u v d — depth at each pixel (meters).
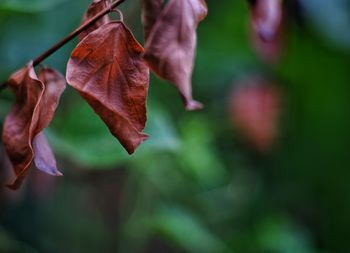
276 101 1.45
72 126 0.88
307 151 1.58
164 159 1.25
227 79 1.49
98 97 0.54
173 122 1.34
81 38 0.58
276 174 1.56
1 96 1.02
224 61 1.49
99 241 1.41
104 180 1.39
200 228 1.25
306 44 1.46
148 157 1.24
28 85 0.58
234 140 1.52
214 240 1.28
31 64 0.58
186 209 1.32
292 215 1.59
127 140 0.55
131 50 0.55
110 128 0.55
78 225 1.39
